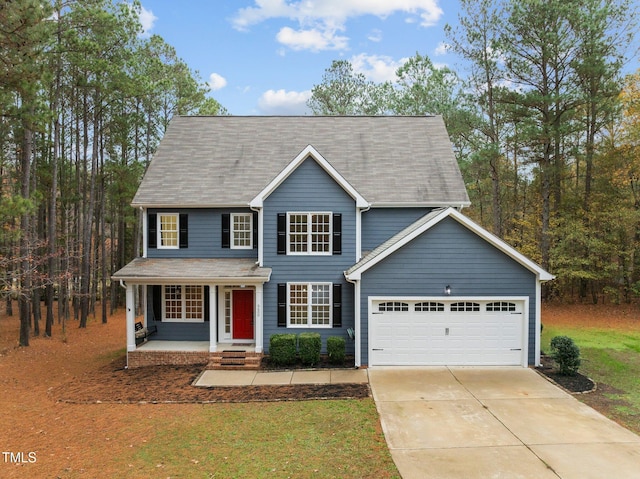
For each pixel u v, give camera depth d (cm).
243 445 911
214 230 1770
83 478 789
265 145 1978
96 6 2039
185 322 1762
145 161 3011
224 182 1803
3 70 1320
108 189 3019
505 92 2547
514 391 1223
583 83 2472
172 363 1594
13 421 1076
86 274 2586
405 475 778
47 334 2238
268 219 1627
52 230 2219
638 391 1230
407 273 1459
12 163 3008
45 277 2011
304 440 928
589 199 2678
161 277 1551
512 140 2602
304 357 1498
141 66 2706
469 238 1450
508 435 942
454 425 996
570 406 1111
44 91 2136
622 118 2583
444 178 1811
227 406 1142
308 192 1623
